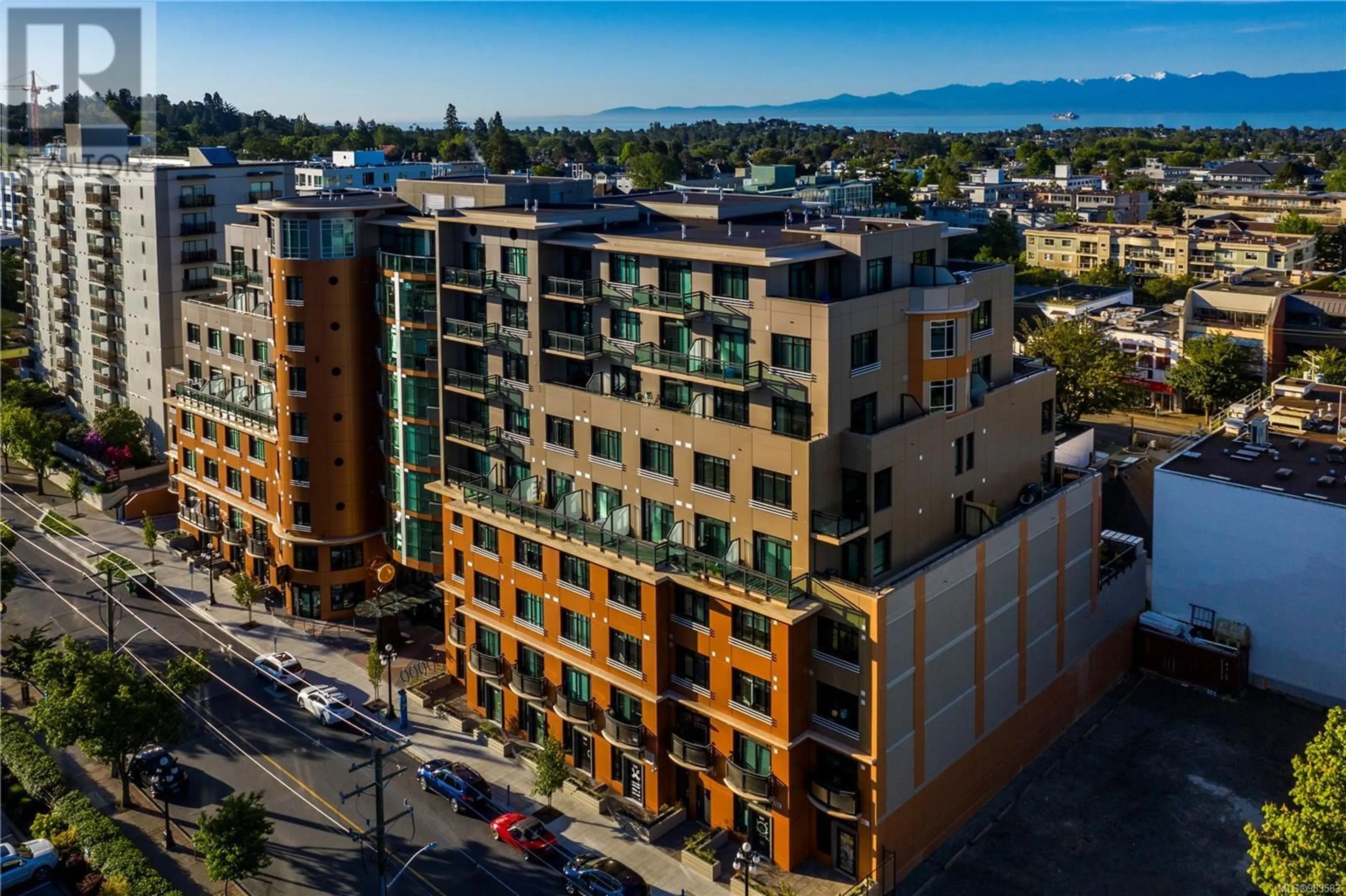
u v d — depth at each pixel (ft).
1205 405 463.01
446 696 243.19
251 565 298.15
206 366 316.19
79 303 405.39
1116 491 315.99
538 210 234.58
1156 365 489.26
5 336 499.10
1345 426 286.25
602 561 200.85
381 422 274.57
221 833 174.09
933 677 187.93
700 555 190.70
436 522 263.90
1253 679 244.22
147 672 246.06
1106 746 223.10
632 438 205.46
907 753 183.93
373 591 283.59
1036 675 216.13
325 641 272.72
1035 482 228.02
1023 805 205.05
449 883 185.98
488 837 198.18
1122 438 440.86
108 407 385.91
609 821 202.80
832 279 195.93
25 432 363.15
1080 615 228.43
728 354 196.34
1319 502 229.45
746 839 193.26
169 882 184.65
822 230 209.36
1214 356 451.12
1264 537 238.07
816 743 185.47
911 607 180.65
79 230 395.96
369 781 215.10
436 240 241.14
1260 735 224.74
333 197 284.61
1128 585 247.29
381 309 264.11
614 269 210.18
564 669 214.48
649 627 196.54
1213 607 249.14
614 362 211.41
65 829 197.16
